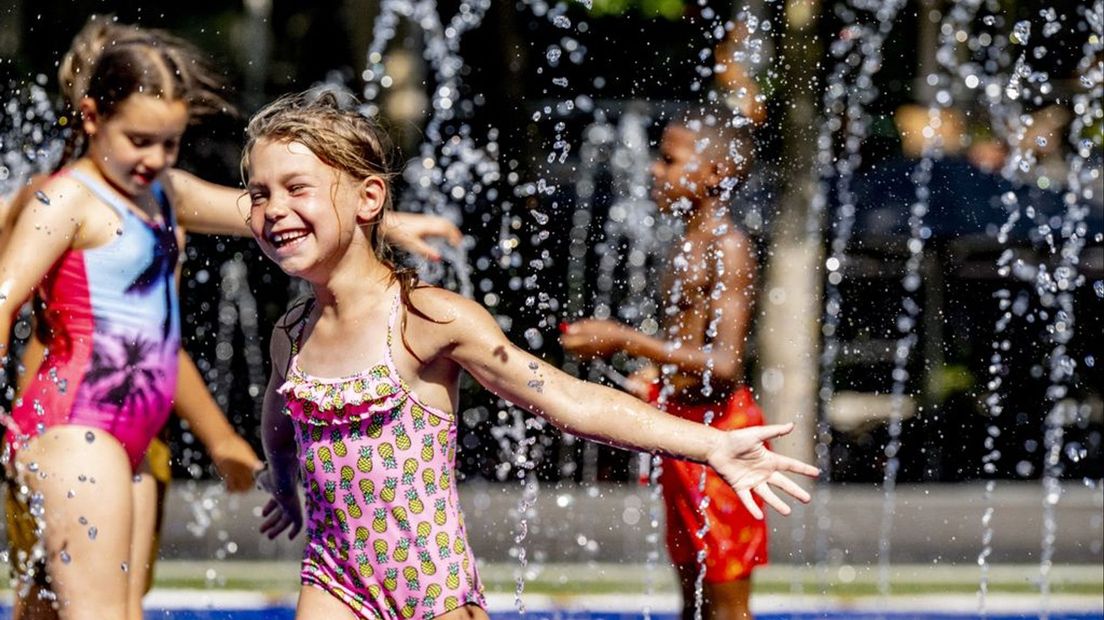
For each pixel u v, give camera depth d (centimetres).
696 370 1371
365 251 991
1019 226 2814
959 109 2931
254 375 2616
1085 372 2795
